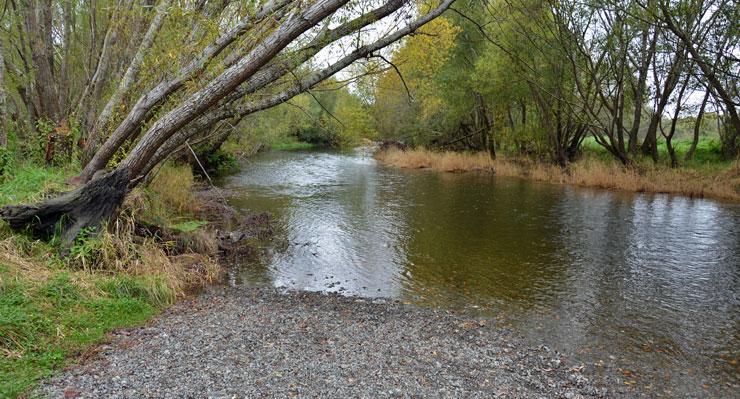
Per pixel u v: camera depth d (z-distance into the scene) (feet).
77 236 27.14
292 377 18.15
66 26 43.34
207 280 31.86
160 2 37.29
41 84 40.34
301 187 75.41
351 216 54.08
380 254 39.63
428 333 24.41
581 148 104.53
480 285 32.71
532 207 61.31
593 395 19.10
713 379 20.90
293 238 43.80
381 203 62.75
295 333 22.95
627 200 66.95
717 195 68.95
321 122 41.11
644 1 68.23
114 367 17.85
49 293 22.18
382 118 141.38
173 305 26.37
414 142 137.08
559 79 84.89
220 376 17.74
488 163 103.35
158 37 34.81
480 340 23.91
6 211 25.66
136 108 31.89
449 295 30.78
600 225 51.01
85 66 45.19
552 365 21.56
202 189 68.13
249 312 25.73
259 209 56.29
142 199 35.42
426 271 35.60
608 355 22.90
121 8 37.68
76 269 25.89
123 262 27.35
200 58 32.04
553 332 25.39
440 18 46.34
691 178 74.84
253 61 28.09
